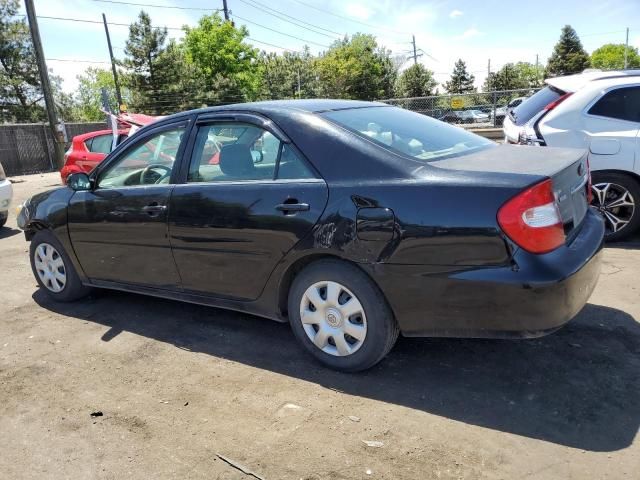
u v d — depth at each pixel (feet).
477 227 8.83
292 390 10.37
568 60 248.73
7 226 28.81
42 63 58.13
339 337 10.60
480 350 11.42
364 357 10.37
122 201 13.41
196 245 12.08
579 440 8.39
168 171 12.87
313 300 10.80
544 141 18.93
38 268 16.14
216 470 8.20
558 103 18.99
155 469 8.30
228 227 11.41
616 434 8.48
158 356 12.15
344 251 9.97
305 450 8.55
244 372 11.19
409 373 10.69
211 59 159.43
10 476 8.34
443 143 11.40
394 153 10.10
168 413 9.82
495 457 8.13
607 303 13.46
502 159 10.35
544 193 8.77
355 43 238.68
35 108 140.56
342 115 11.44
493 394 9.78
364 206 9.75
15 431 9.53
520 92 45.39
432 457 8.21
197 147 12.41
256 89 170.09
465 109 47.01
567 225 9.59
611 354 10.93
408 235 9.34
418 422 9.11
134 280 13.85
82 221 14.34
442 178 9.33
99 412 9.94
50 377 11.43
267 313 11.64
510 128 21.54
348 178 10.09
